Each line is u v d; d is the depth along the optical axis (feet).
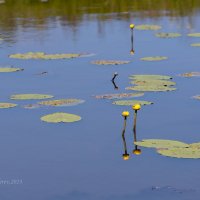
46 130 131.44
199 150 116.67
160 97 154.92
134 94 157.58
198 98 153.07
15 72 189.78
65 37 252.83
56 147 121.80
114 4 353.72
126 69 189.26
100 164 112.78
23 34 264.31
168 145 119.65
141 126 132.98
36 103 151.84
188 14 310.04
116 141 124.06
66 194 100.94
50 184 104.99
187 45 226.58
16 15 322.96
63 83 173.17
